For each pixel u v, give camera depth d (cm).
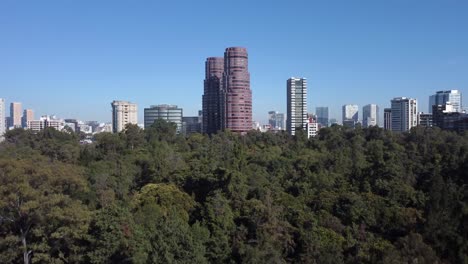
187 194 6594
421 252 4775
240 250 5081
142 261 4125
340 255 5056
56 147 10112
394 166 7756
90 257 4328
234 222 5916
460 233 5453
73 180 4956
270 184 7419
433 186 6544
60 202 4609
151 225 4850
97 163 8894
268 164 9169
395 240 5778
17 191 4459
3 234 4641
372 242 5431
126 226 4488
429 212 5909
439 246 5306
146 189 6612
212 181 6750
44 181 4753
